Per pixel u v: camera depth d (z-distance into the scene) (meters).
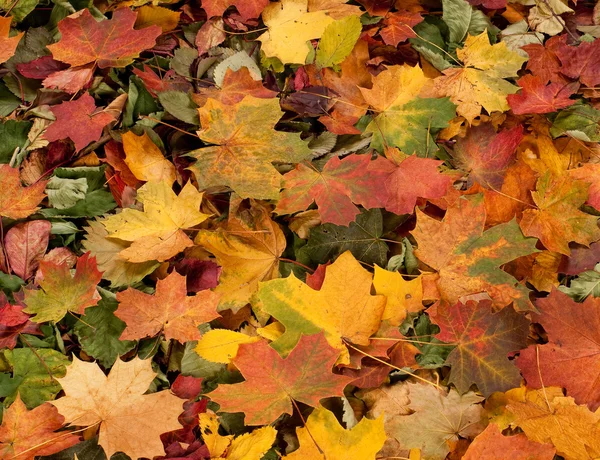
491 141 1.76
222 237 1.70
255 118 1.69
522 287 1.68
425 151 1.74
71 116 1.68
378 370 1.67
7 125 1.69
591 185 1.74
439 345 1.69
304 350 1.62
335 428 1.61
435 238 1.68
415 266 1.72
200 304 1.65
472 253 1.68
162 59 1.76
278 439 1.65
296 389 1.61
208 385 1.67
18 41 1.69
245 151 1.69
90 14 1.71
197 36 1.77
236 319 1.70
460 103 1.77
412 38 1.81
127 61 1.71
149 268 1.68
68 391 1.59
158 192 1.67
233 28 1.78
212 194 1.72
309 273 1.72
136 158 1.70
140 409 1.60
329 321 1.65
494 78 1.78
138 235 1.66
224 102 1.73
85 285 1.65
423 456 1.66
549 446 1.62
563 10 1.83
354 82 1.78
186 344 1.66
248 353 1.61
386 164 1.71
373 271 1.72
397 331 1.67
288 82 1.77
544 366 1.67
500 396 1.68
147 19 1.77
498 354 1.66
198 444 1.64
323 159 1.74
